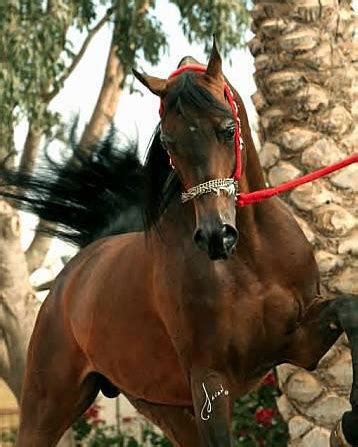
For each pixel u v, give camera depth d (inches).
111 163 359.9
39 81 602.9
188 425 321.4
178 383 289.7
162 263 272.7
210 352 264.5
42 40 603.2
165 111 247.9
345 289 382.3
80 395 330.6
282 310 267.4
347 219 383.2
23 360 592.1
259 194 264.2
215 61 255.0
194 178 242.7
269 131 398.6
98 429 559.5
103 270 309.6
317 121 390.6
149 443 565.6
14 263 594.2
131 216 359.6
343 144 389.7
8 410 816.9
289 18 396.2
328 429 392.2
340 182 386.3
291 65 394.6
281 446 478.9
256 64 403.2
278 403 413.7
